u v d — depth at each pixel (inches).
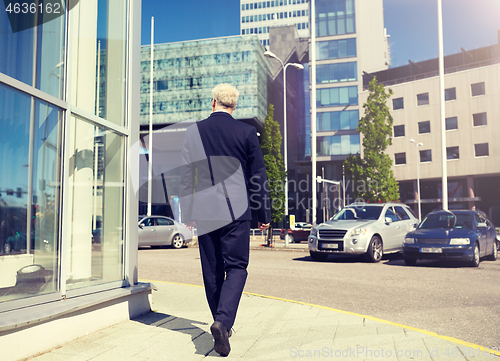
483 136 1747.0
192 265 427.8
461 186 1849.2
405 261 426.0
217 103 138.5
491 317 195.6
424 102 1892.2
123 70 190.5
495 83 1727.4
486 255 452.1
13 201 125.5
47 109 139.0
